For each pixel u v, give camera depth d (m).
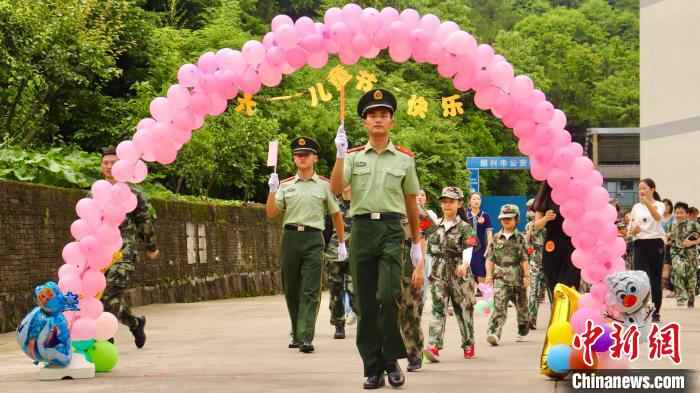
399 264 9.91
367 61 59.94
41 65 27.41
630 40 106.75
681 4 38.25
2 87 28.17
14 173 23.42
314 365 12.62
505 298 14.77
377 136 10.02
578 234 11.16
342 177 9.98
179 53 41.69
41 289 11.26
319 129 48.97
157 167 33.91
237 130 36.78
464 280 12.99
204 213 30.95
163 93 35.34
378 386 10.21
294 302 14.63
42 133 30.66
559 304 11.02
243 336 17.06
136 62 36.94
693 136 37.50
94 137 33.09
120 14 30.70
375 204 9.92
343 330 16.31
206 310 24.27
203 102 11.54
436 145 60.66
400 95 61.09
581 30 101.06
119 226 13.41
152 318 21.61
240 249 34.25
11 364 12.99
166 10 49.31
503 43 87.06
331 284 16.25
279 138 40.84
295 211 14.40
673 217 23.81
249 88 11.50
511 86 11.13
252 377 11.41
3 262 18.16
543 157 11.26
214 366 12.56
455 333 16.72
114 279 13.41
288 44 11.12
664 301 25.88
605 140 58.16
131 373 11.86
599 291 10.99
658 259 18.20
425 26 10.95
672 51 38.88
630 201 58.28
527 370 11.80
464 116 74.31
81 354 11.54
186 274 29.09
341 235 14.71
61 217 21.09
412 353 11.73
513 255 14.86
